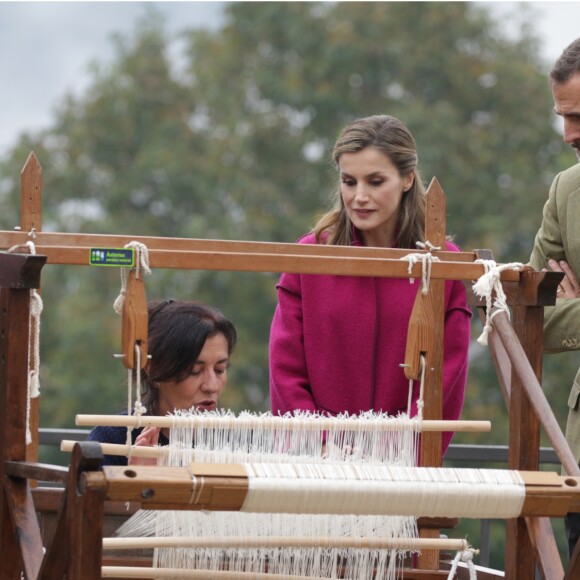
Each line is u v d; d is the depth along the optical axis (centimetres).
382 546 714
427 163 3412
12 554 662
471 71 3794
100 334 3256
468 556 722
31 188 747
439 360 795
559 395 2981
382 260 723
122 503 745
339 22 3862
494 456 1073
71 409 3156
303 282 841
